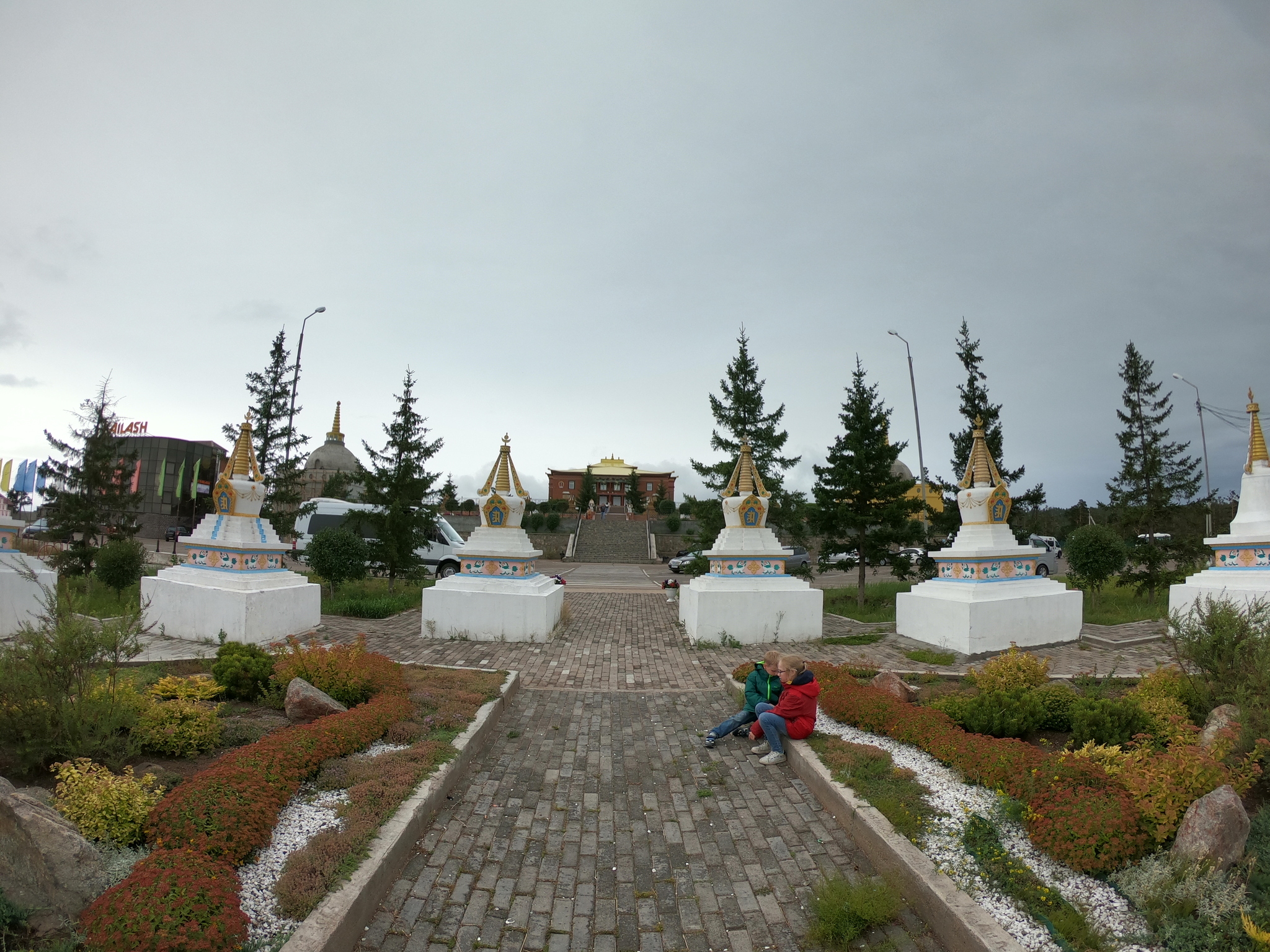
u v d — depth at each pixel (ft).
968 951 13.05
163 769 19.40
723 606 46.03
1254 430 47.47
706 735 27.07
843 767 21.48
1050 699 24.18
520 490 49.75
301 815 17.46
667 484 305.73
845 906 14.48
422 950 13.79
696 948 14.17
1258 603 25.75
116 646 20.30
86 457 67.56
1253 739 18.24
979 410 73.56
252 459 44.83
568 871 17.04
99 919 11.78
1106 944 12.89
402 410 69.82
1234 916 13.24
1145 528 69.72
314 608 46.26
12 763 17.99
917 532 64.18
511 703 32.07
